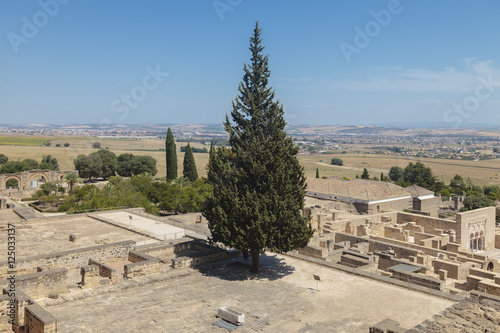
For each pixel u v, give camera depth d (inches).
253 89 1614.2
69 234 1985.7
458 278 1775.3
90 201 3189.0
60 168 6328.7
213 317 1090.7
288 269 1578.5
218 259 1653.5
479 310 1033.5
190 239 1930.4
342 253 1845.5
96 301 1179.9
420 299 1274.6
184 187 3585.1
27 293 1149.7
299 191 1518.2
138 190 3631.9
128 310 1117.7
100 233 2031.3
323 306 1214.9
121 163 6368.1
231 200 1469.0
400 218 3115.2
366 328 1053.8
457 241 2714.1
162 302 1186.6
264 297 1267.2
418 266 1672.0
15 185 5285.4
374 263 1641.2
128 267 1374.3
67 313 1082.1
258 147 1517.0
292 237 1421.0
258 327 1045.2
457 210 4798.2
